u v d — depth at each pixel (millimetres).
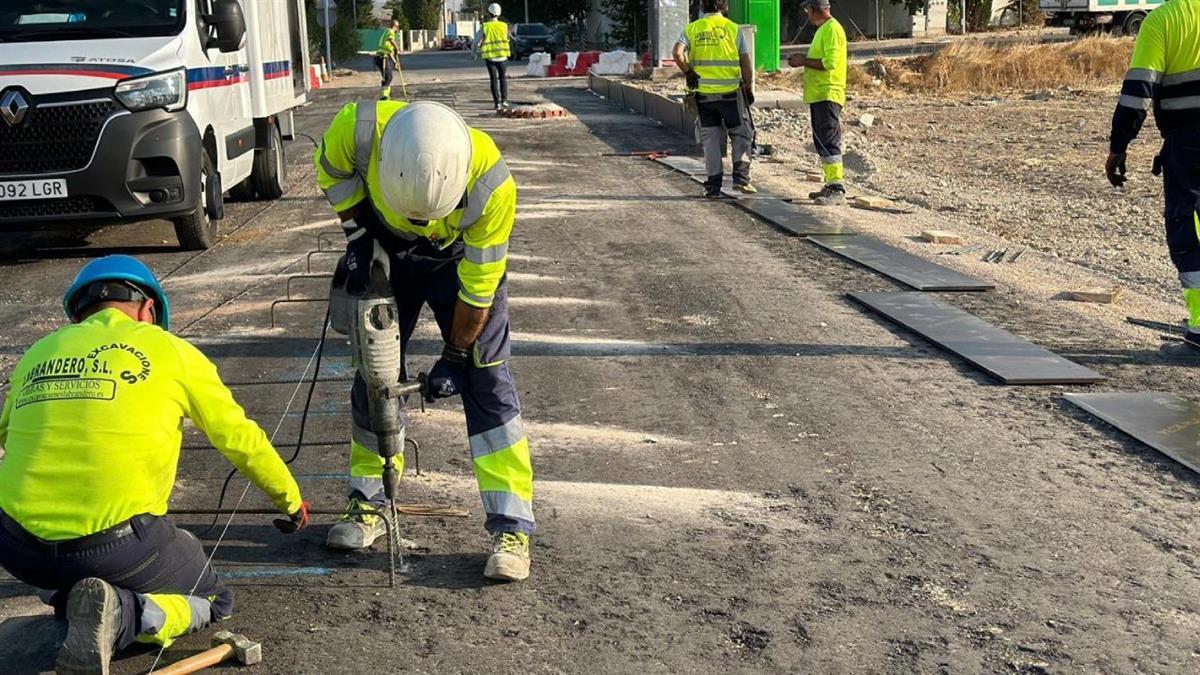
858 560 4379
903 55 36188
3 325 8141
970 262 9820
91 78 9523
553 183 14562
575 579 4246
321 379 6699
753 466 5316
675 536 4598
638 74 33062
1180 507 4840
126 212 9719
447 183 3650
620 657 3713
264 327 7867
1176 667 3633
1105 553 4418
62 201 9648
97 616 3262
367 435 4465
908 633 3846
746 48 12930
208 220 10883
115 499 3445
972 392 6379
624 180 14828
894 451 5492
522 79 37875
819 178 14852
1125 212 12266
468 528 4695
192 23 10375
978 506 4859
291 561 4398
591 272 9430
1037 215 12234
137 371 3494
